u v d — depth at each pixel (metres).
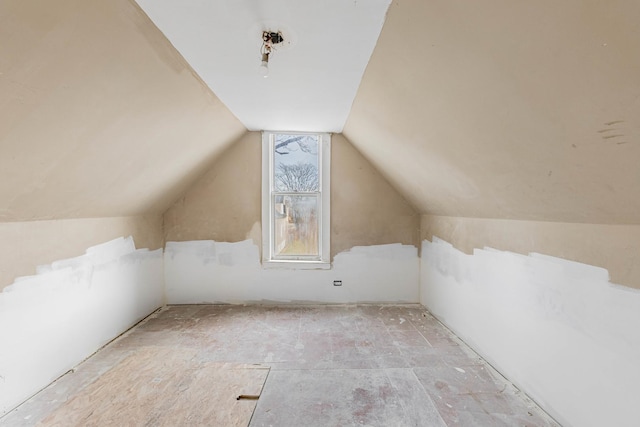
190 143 2.64
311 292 3.53
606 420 1.36
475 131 1.54
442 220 2.99
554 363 1.64
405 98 1.81
